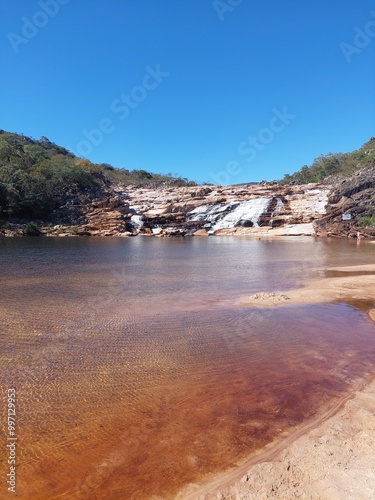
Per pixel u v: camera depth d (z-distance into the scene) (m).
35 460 4.12
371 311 10.96
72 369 6.61
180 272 19.73
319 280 17.02
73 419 4.97
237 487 3.61
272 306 11.54
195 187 82.69
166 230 62.84
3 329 8.93
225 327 9.26
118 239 52.25
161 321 9.76
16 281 16.23
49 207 63.72
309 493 3.41
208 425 4.84
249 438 4.52
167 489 3.66
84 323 9.52
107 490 3.66
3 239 46.09
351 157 100.50
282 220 63.19
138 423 4.88
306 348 7.80
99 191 72.56
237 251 33.28
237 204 67.81
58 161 76.56
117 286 15.23
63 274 18.47
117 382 6.11
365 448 4.04
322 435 4.44
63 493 3.62
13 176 61.00
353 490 3.40
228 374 6.47
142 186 91.81
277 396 5.65
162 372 6.52
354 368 6.75
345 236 54.75
